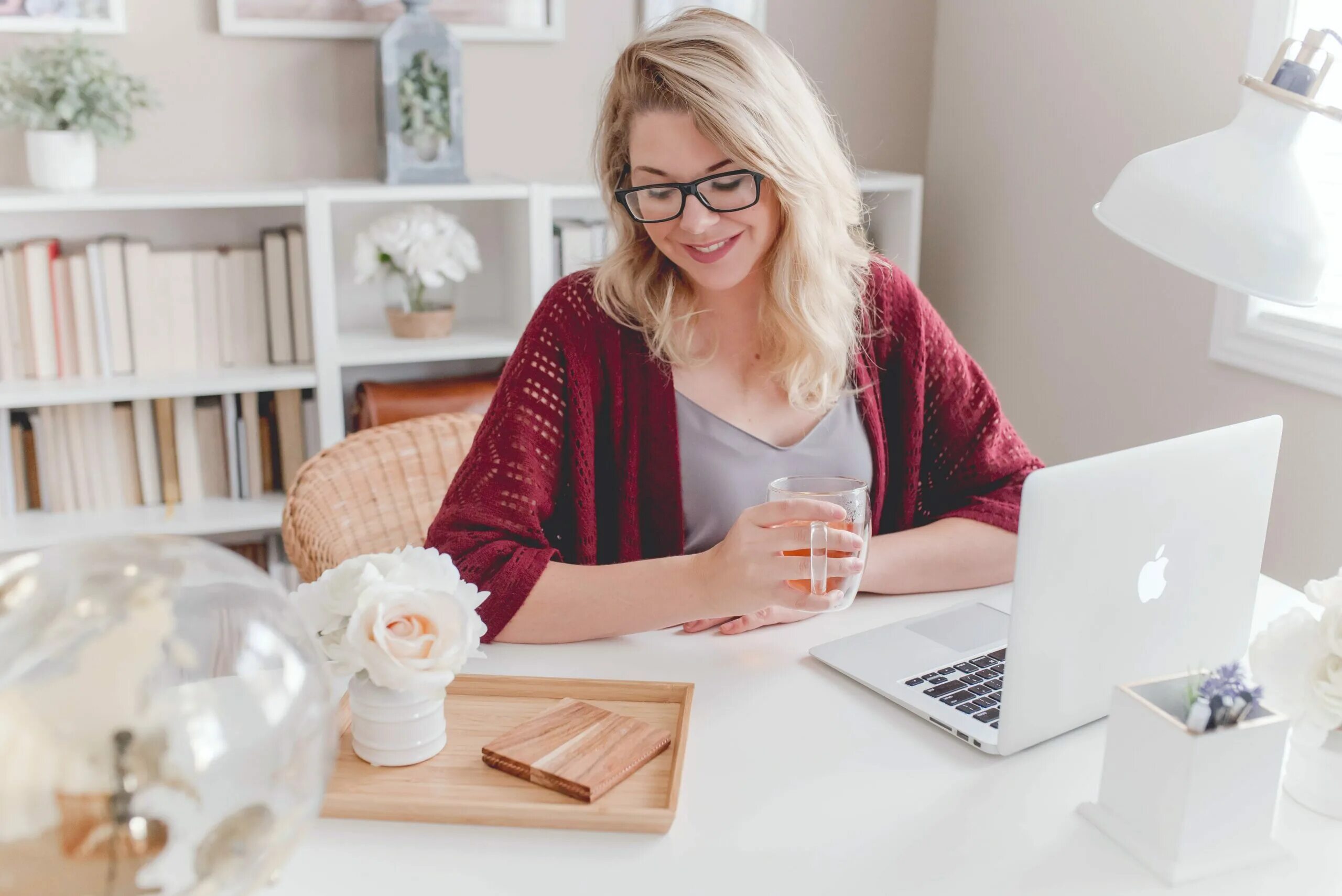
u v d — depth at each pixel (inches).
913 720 42.1
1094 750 40.3
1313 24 80.4
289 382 99.7
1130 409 99.0
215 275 101.2
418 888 32.7
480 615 49.0
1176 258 36.2
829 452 59.8
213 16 101.9
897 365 62.9
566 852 34.4
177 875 23.6
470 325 115.3
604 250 109.1
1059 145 104.9
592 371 57.9
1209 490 41.4
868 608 52.6
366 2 104.4
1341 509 80.4
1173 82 91.4
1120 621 40.2
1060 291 106.4
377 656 36.5
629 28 114.3
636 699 43.1
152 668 23.3
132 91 95.3
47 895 22.7
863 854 34.3
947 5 120.3
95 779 22.5
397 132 100.8
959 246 121.3
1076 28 101.5
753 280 57.3
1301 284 35.4
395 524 70.5
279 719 24.8
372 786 37.0
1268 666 37.2
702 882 33.0
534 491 54.1
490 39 108.9
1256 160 36.3
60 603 23.7
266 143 105.8
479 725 41.3
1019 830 35.6
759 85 51.3
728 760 39.3
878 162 124.6
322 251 98.3
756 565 44.7
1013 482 61.1
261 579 26.9
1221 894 32.8
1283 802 37.6
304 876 33.2
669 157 51.4
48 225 101.2
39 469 99.2
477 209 113.9
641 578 48.3
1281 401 84.4
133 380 98.1
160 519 99.6
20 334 97.1
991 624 50.1
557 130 114.7
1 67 91.2
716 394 58.7
